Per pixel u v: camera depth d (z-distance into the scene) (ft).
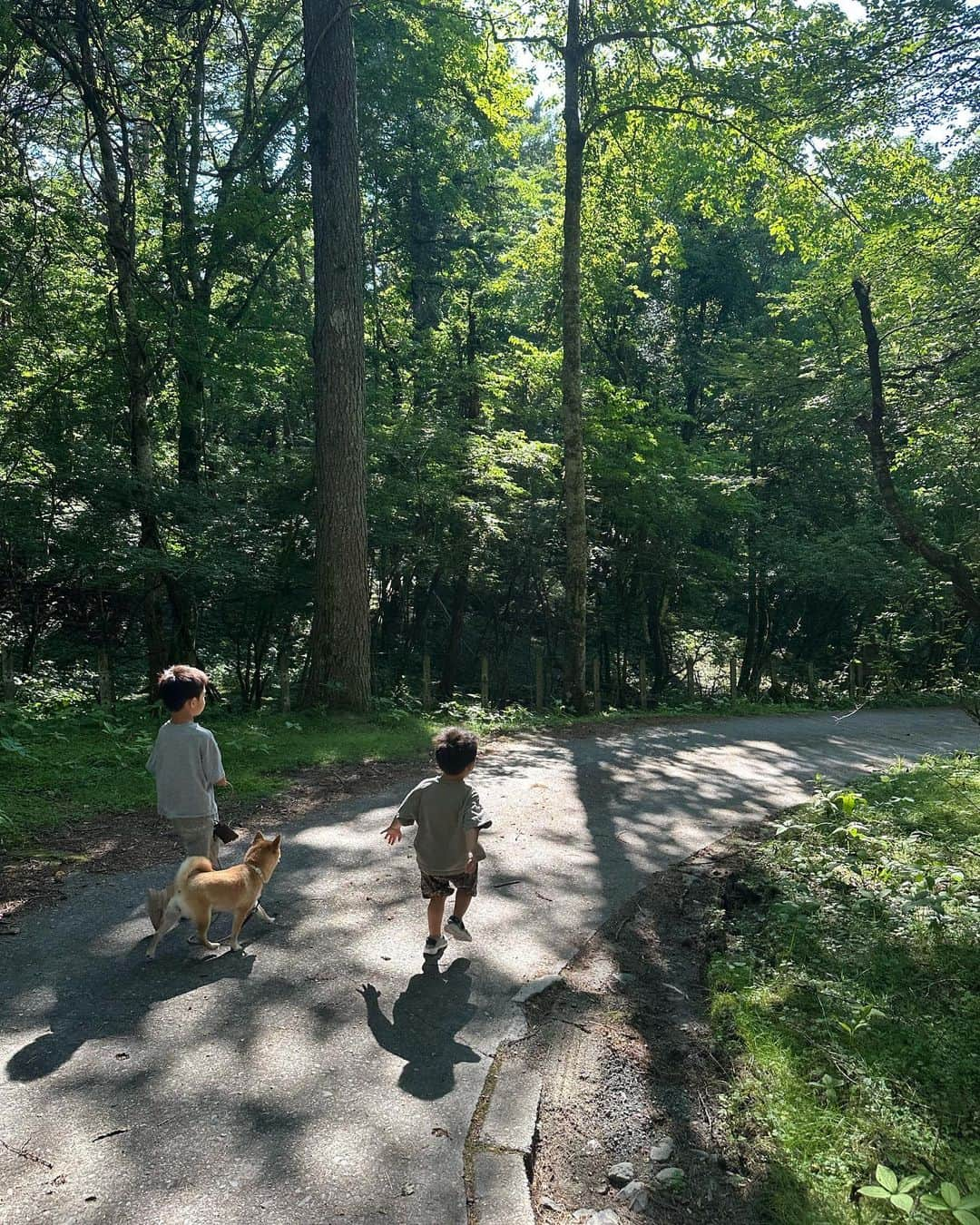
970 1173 9.32
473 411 58.18
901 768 30.89
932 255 32.71
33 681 38.47
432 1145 9.26
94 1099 9.67
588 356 80.94
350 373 35.70
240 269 51.65
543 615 68.39
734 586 72.38
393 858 18.47
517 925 15.57
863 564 63.52
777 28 43.21
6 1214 7.84
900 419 26.78
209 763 14.26
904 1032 12.32
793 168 44.19
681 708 54.85
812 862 19.27
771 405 66.39
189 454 50.16
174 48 44.27
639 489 56.54
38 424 40.09
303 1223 8.02
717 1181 9.44
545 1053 11.47
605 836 21.62
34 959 13.10
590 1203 9.00
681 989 13.78
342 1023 11.68
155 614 39.37
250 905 13.84
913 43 26.53
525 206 92.32
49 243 37.42
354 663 35.99
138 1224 7.86
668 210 65.92
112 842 18.74
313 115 35.65
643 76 51.75
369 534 46.06
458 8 50.80
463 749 13.52
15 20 32.01
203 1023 11.45
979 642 67.56
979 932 15.48
